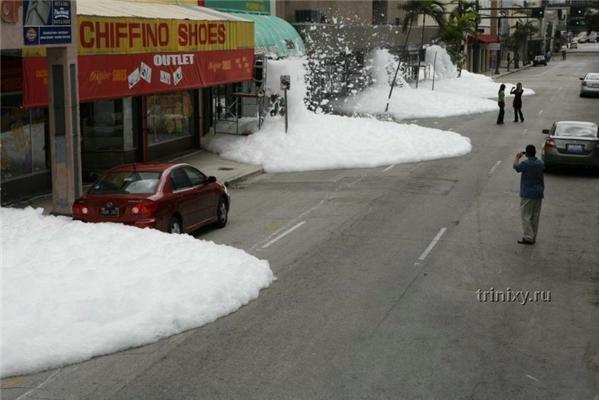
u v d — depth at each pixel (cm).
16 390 820
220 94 3117
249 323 1047
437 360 920
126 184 1480
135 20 2044
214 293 1097
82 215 1443
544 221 1761
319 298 1167
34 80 1695
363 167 2591
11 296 1032
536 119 4038
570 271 1348
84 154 2316
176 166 1555
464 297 1184
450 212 1842
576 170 2508
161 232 1364
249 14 3425
